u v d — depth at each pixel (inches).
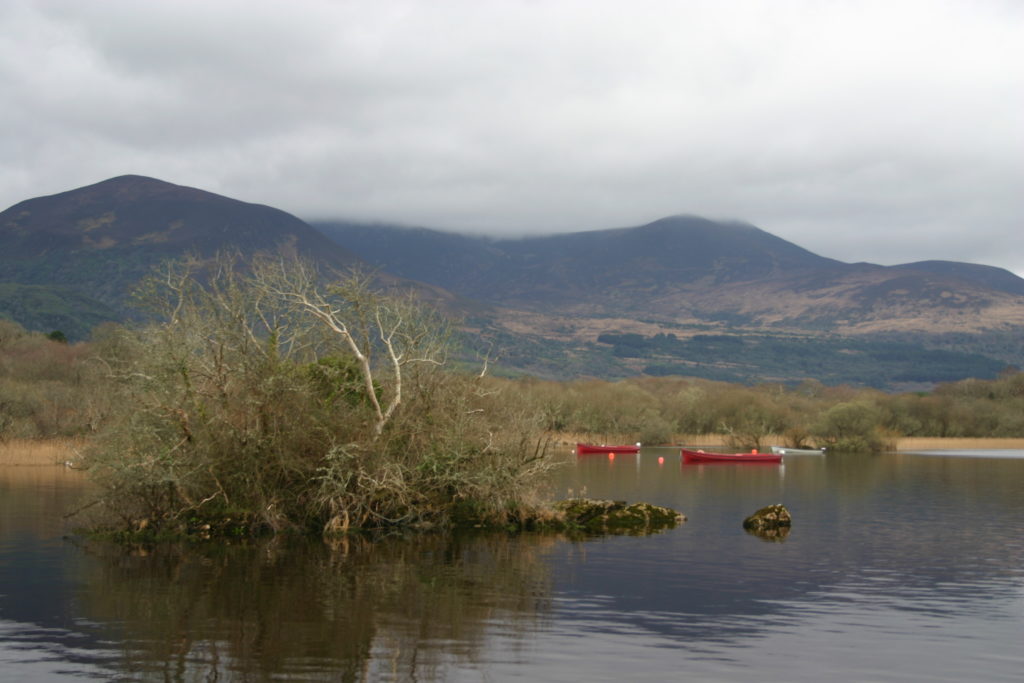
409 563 1248.8
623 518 1699.1
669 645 860.0
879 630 925.8
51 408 3004.4
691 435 5369.1
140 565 1188.5
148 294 1366.9
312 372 1498.5
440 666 786.8
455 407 1581.0
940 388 6815.9
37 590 1039.6
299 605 991.0
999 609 1023.0
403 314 1576.0
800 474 3085.6
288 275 1496.1
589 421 4611.2
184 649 823.1
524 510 1611.7
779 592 1104.8
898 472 3208.7
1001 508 2043.6
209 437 1357.0
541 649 840.3
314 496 1453.0
